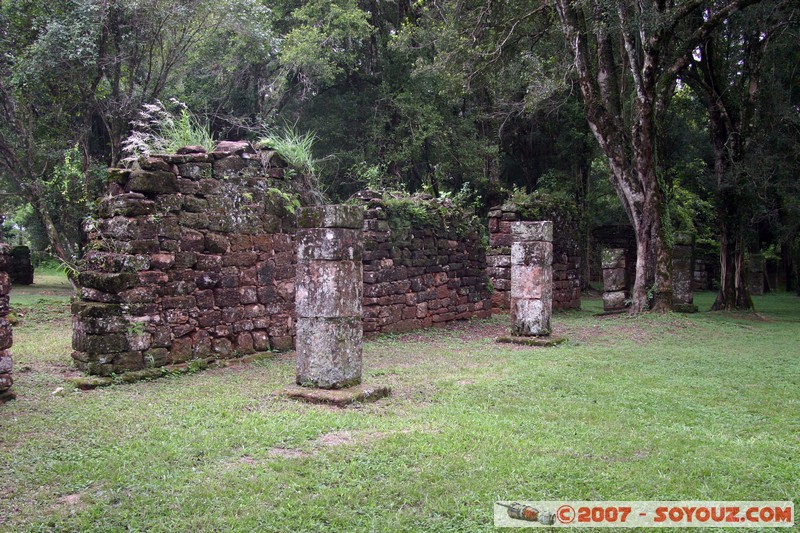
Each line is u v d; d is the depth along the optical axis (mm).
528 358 9492
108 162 19078
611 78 16422
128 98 16484
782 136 17531
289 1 23000
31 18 15703
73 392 6648
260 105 23344
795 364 9430
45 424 5453
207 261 8406
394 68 23438
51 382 6980
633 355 10062
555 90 19359
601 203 28859
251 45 19328
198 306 8258
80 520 3652
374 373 8102
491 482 4242
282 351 9516
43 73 15180
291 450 4941
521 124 25656
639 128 15055
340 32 21078
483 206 24844
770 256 30500
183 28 16766
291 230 9820
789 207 18328
